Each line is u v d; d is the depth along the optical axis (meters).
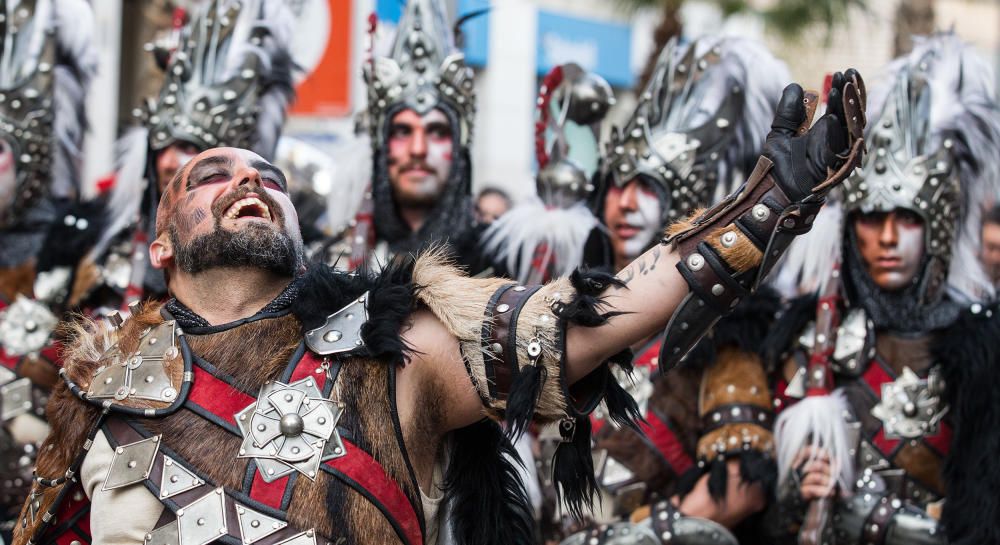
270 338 3.92
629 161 6.32
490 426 4.15
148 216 6.79
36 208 7.12
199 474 3.71
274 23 7.04
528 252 6.38
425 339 3.96
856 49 16.92
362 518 3.71
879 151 6.01
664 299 3.81
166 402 3.83
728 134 6.38
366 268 4.20
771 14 14.31
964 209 6.21
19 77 7.04
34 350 6.80
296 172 9.07
